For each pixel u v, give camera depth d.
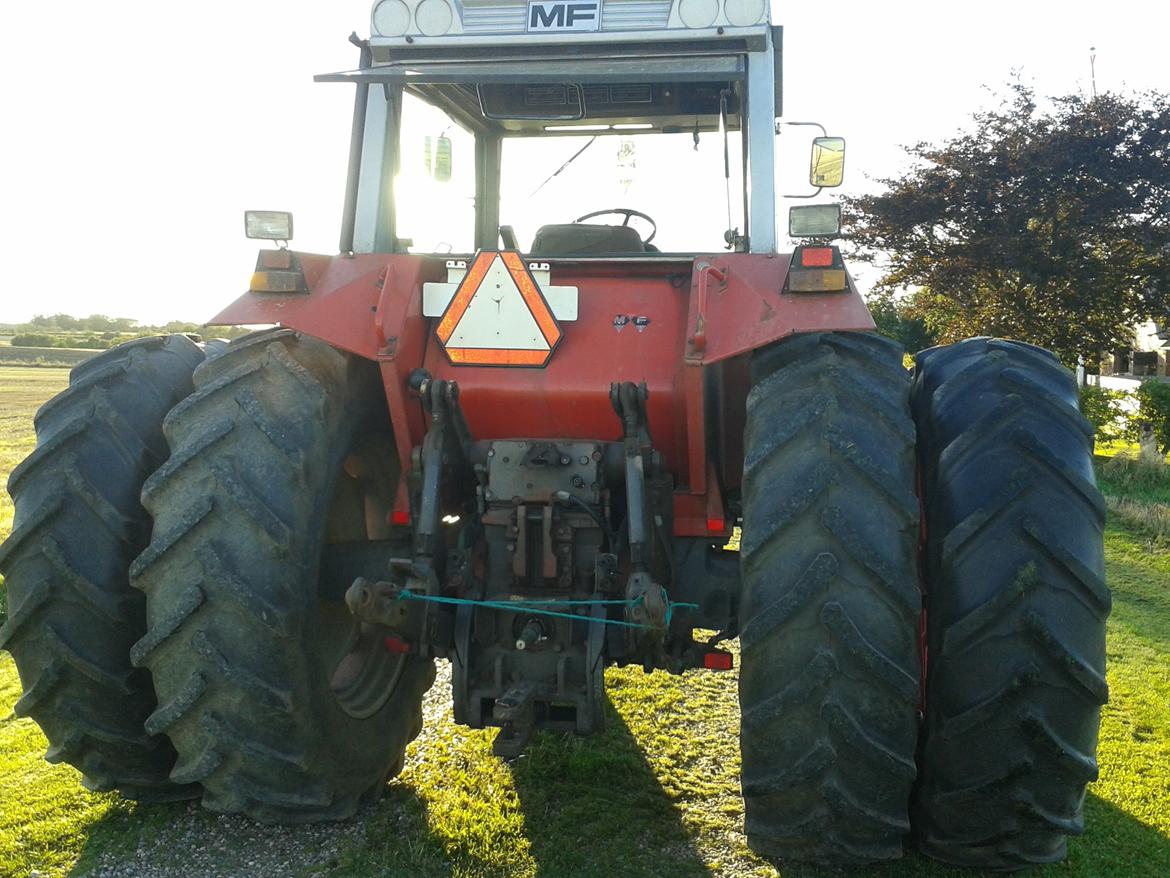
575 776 3.76
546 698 3.04
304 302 3.12
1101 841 3.32
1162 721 4.35
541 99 4.35
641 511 2.94
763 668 2.55
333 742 2.97
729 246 4.28
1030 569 2.59
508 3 3.55
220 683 2.68
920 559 3.00
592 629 2.99
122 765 3.15
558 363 3.33
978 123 16.59
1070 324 15.60
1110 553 7.95
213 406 2.82
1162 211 15.34
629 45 3.54
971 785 2.70
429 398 3.15
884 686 2.49
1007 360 2.99
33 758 3.90
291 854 3.17
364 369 3.27
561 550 3.12
